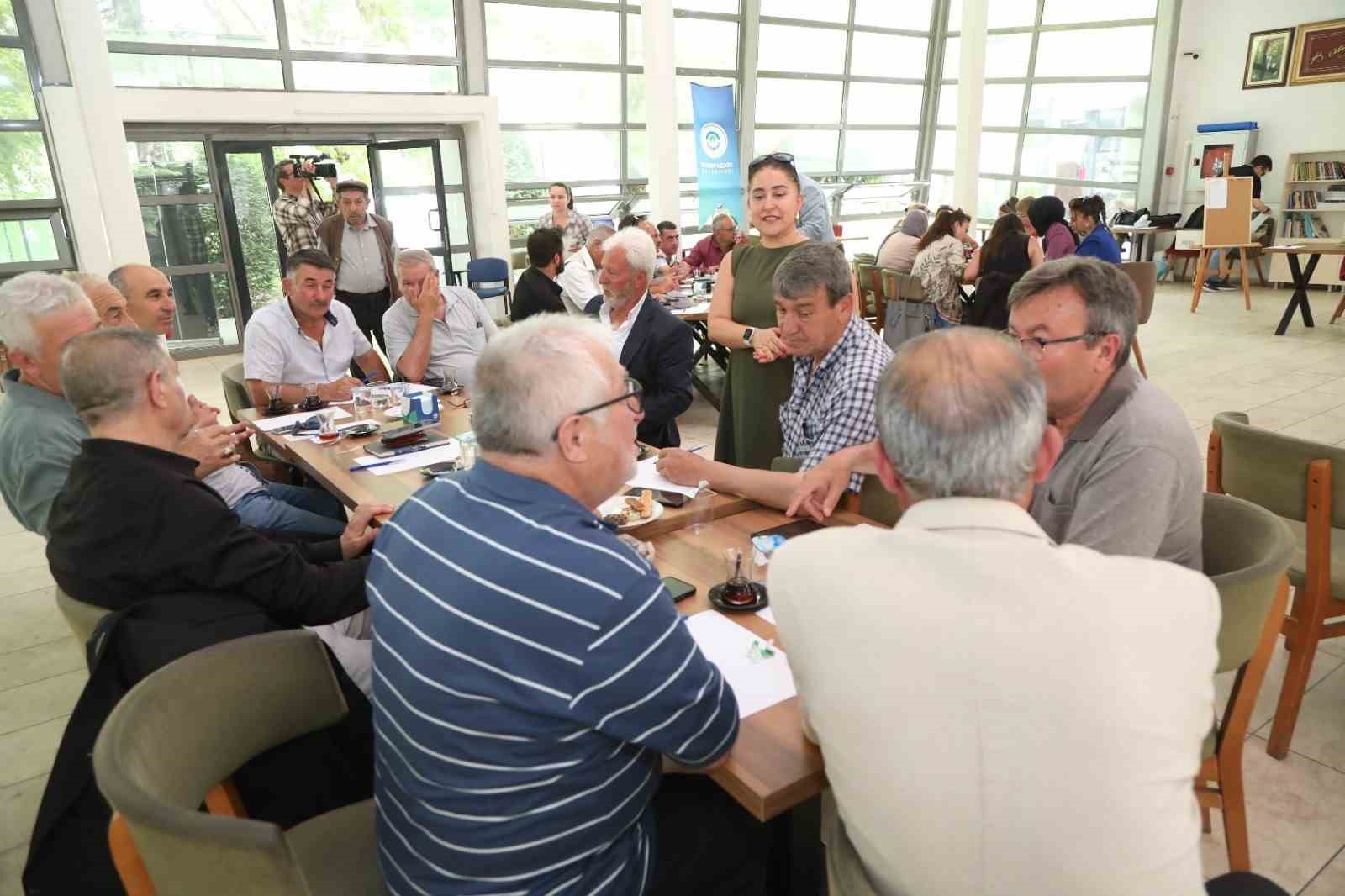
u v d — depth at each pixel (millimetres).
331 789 1432
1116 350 1461
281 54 7555
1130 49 10539
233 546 1532
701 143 9273
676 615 979
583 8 8945
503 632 910
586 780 971
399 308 3750
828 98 11047
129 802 879
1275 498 1994
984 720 719
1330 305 8711
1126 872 705
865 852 838
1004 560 755
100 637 1324
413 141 8109
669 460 1993
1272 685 2355
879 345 2039
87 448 1479
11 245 6742
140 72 7062
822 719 819
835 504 1794
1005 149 11969
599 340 1091
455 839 962
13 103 6492
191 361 7652
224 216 7617
